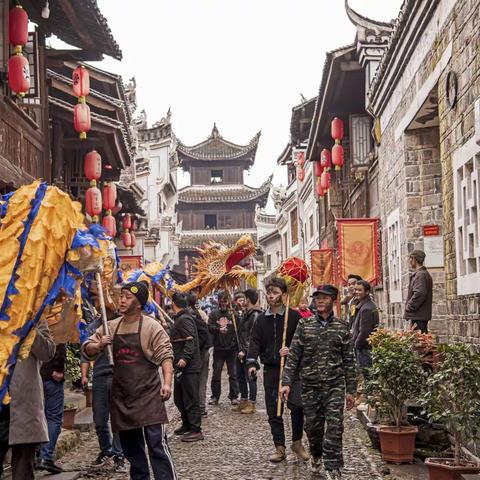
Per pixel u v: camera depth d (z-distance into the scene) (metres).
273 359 9.13
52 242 5.82
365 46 17.42
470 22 8.93
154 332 6.84
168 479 6.70
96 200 17.86
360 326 11.60
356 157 19.73
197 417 10.68
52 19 14.64
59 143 17.66
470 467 7.30
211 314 14.86
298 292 10.95
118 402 6.77
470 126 8.95
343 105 20.62
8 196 6.11
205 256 17.45
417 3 11.51
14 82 10.75
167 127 46.81
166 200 52.03
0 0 10.48
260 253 69.12
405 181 14.06
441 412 7.52
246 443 10.38
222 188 71.56
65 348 8.47
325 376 8.05
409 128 13.86
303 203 42.62
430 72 11.53
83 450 10.04
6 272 5.74
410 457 8.60
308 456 9.04
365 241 17.92
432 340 9.34
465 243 9.33
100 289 6.73
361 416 11.46
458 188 9.65
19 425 6.28
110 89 21.78
